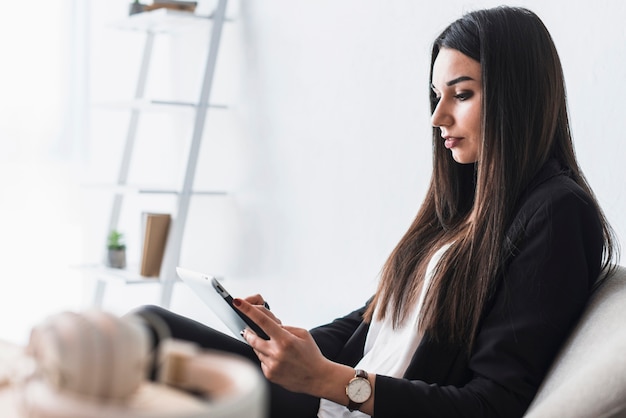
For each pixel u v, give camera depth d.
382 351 1.56
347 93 2.71
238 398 0.51
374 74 2.61
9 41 3.88
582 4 2.00
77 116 4.02
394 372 1.47
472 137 1.48
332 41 2.77
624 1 1.90
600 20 1.96
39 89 3.95
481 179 1.43
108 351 0.54
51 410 0.49
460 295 1.39
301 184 2.93
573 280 1.32
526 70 1.42
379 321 1.61
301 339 1.34
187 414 0.48
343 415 1.51
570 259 1.32
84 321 0.56
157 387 0.62
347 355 1.66
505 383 1.30
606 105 1.94
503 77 1.42
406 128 2.50
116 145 4.03
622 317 1.22
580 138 2.00
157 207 3.79
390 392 1.32
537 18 1.47
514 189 1.41
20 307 3.95
